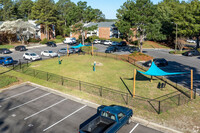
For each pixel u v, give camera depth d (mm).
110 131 10539
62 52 46000
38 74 26219
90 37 73688
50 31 83438
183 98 17625
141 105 16250
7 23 59750
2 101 17453
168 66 32344
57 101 17484
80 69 29016
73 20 57000
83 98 17938
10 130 12430
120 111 12000
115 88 20562
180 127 12758
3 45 57438
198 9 54031
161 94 18812
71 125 13148
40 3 74000
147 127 12883
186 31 52938
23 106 16359
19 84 22281
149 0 40000
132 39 71562
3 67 30469
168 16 64000
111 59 38062
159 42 74812
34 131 12344
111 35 77438
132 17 40188
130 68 30453
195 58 41188
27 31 64125
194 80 23688
